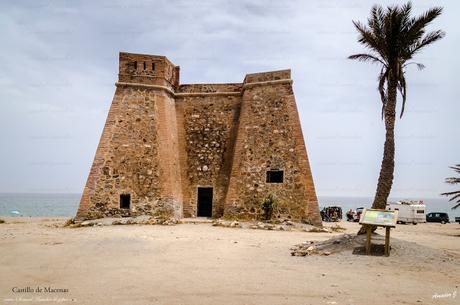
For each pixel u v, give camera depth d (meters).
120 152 25.89
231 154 28.38
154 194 25.67
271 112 26.52
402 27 15.98
